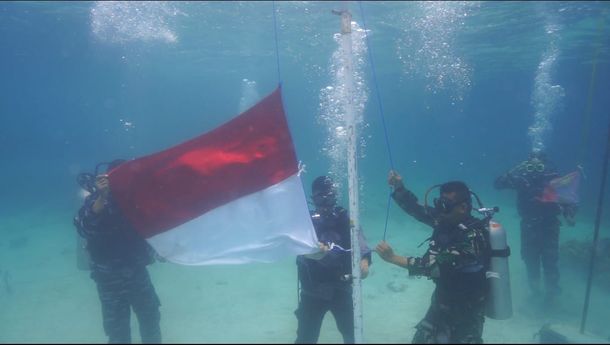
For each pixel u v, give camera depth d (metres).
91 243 4.95
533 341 6.73
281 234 4.40
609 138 6.09
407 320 7.93
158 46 29.73
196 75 50.28
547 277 8.61
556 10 17.28
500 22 19.58
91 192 5.04
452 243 3.95
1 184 32.66
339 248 4.68
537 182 8.62
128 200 4.31
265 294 9.35
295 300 8.96
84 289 9.71
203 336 7.04
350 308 4.70
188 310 8.45
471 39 23.66
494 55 29.48
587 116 7.39
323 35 24.14
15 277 10.81
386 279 10.47
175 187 4.38
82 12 19.97
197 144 4.45
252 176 4.45
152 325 5.37
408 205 4.63
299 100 116.81
